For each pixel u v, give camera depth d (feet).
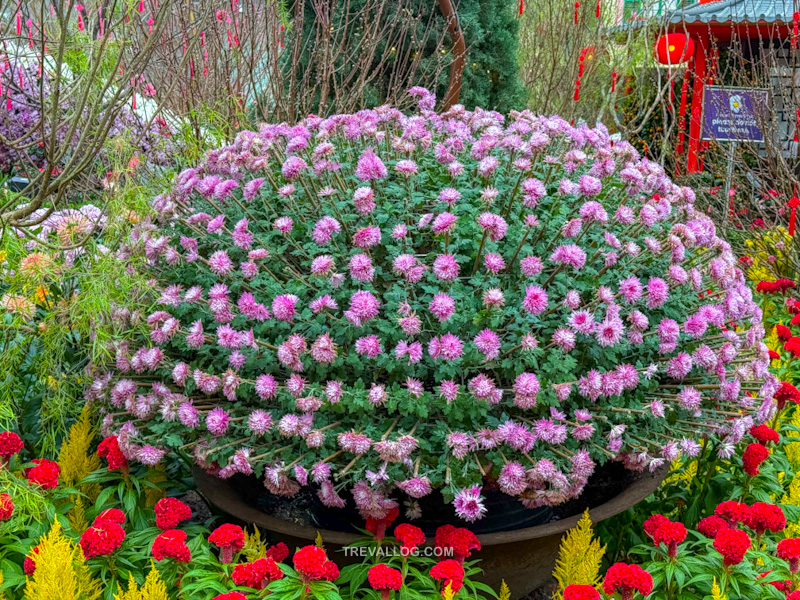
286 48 20.04
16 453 8.98
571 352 8.09
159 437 8.63
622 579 6.69
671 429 8.54
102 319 9.37
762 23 32.09
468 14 20.42
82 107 8.81
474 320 7.63
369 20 19.95
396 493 8.37
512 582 8.47
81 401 10.32
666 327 8.02
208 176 9.73
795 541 7.29
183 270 9.28
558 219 8.40
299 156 9.62
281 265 8.64
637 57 30.99
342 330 7.80
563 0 29.89
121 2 9.71
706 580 7.64
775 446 10.76
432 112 10.48
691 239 8.59
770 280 18.66
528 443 7.53
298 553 6.75
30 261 9.30
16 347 9.68
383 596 6.91
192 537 8.18
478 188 8.58
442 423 7.70
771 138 19.53
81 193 13.94
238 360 7.94
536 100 29.50
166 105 14.19
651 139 32.96
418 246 8.50
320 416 7.92
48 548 6.53
